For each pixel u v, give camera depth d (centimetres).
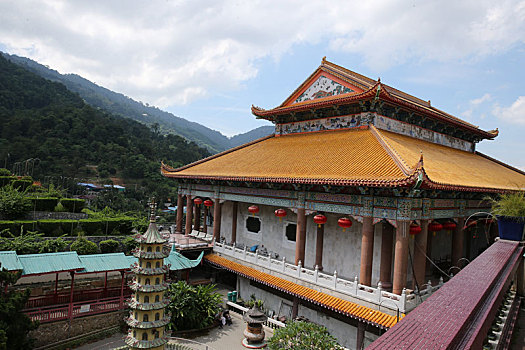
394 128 3647
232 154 4559
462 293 879
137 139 17100
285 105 4459
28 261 2883
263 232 3969
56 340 2811
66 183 10794
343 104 3619
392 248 2828
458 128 4550
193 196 4644
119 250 4475
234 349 2747
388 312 2375
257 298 3575
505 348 1101
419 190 2402
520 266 1669
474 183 3089
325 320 2895
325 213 3306
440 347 588
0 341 2133
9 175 6625
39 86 18100
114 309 3120
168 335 2198
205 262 4184
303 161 3303
